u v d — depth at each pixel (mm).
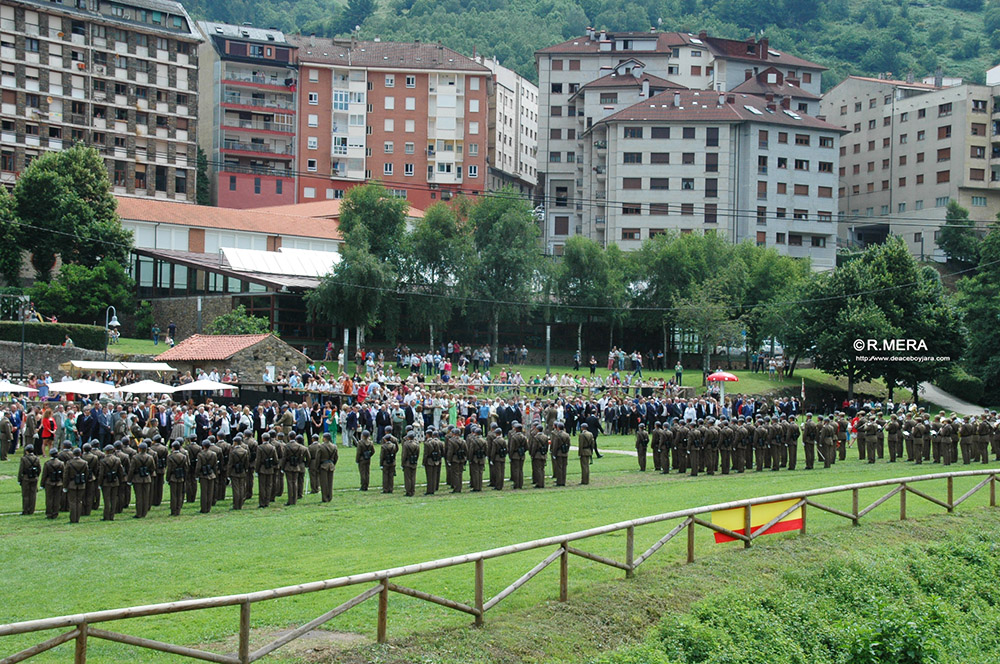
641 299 91688
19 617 16016
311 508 27766
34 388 47656
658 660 16609
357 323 75375
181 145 116438
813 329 76938
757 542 23781
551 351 90812
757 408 56219
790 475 37062
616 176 120438
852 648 19406
